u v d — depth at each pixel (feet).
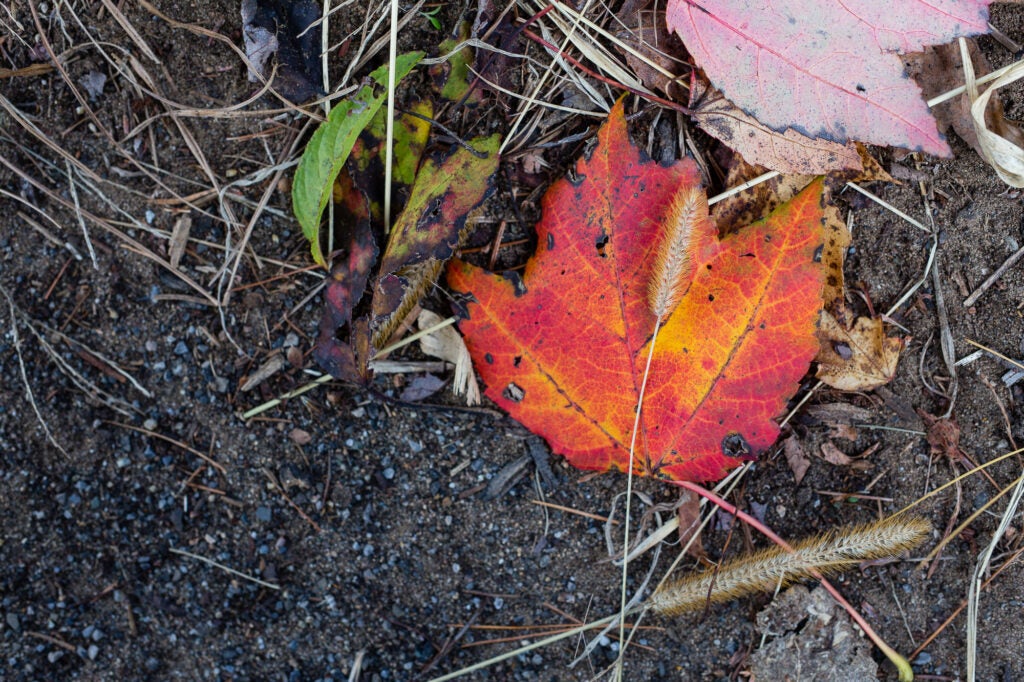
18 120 1.94
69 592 1.99
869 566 2.00
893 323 1.99
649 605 1.95
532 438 1.98
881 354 1.96
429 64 1.93
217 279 1.96
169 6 1.93
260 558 1.99
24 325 1.97
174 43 1.93
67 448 1.98
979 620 2.01
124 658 2.00
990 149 1.92
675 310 1.90
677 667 2.00
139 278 1.97
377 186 1.92
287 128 1.95
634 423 1.92
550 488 1.99
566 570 1.99
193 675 2.00
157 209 1.96
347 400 1.98
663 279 1.85
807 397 1.98
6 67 1.95
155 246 1.96
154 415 1.98
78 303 1.97
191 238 1.96
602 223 1.90
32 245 1.97
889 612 2.00
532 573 1.99
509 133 1.96
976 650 2.02
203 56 1.94
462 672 1.97
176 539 1.99
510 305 1.91
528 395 1.93
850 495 1.99
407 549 1.99
